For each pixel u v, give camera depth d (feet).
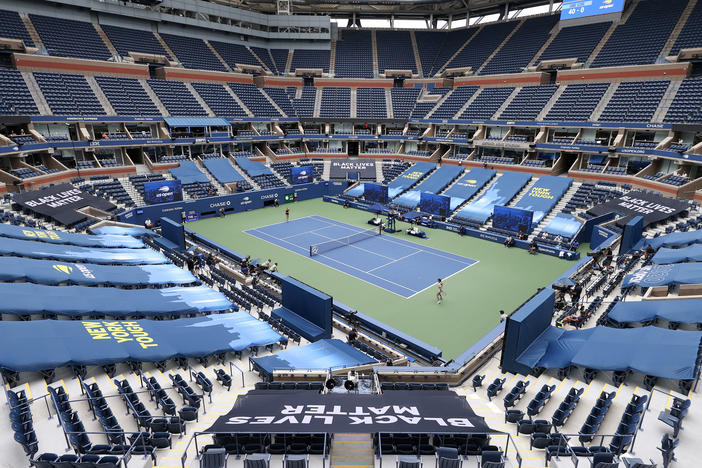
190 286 92.79
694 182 125.59
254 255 122.01
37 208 117.70
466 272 111.04
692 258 83.51
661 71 158.61
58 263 81.76
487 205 157.99
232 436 40.04
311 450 38.22
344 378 57.00
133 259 97.45
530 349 66.59
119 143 162.81
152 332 64.85
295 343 76.79
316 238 138.82
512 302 94.07
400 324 84.53
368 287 101.65
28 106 145.38
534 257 122.83
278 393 49.11
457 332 81.56
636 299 81.76
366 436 41.45
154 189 149.69
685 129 134.62
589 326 77.36
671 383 51.72
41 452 38.14
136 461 35.55
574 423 47.01
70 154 159.02
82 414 46.11
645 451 39.01
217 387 59.36
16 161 137.08
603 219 131.95
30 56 155.94
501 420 49.24
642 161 151.94
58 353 52.49
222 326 71.61
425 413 40.29
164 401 49.98
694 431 41.68
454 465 34.40
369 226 154.10
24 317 65.46
